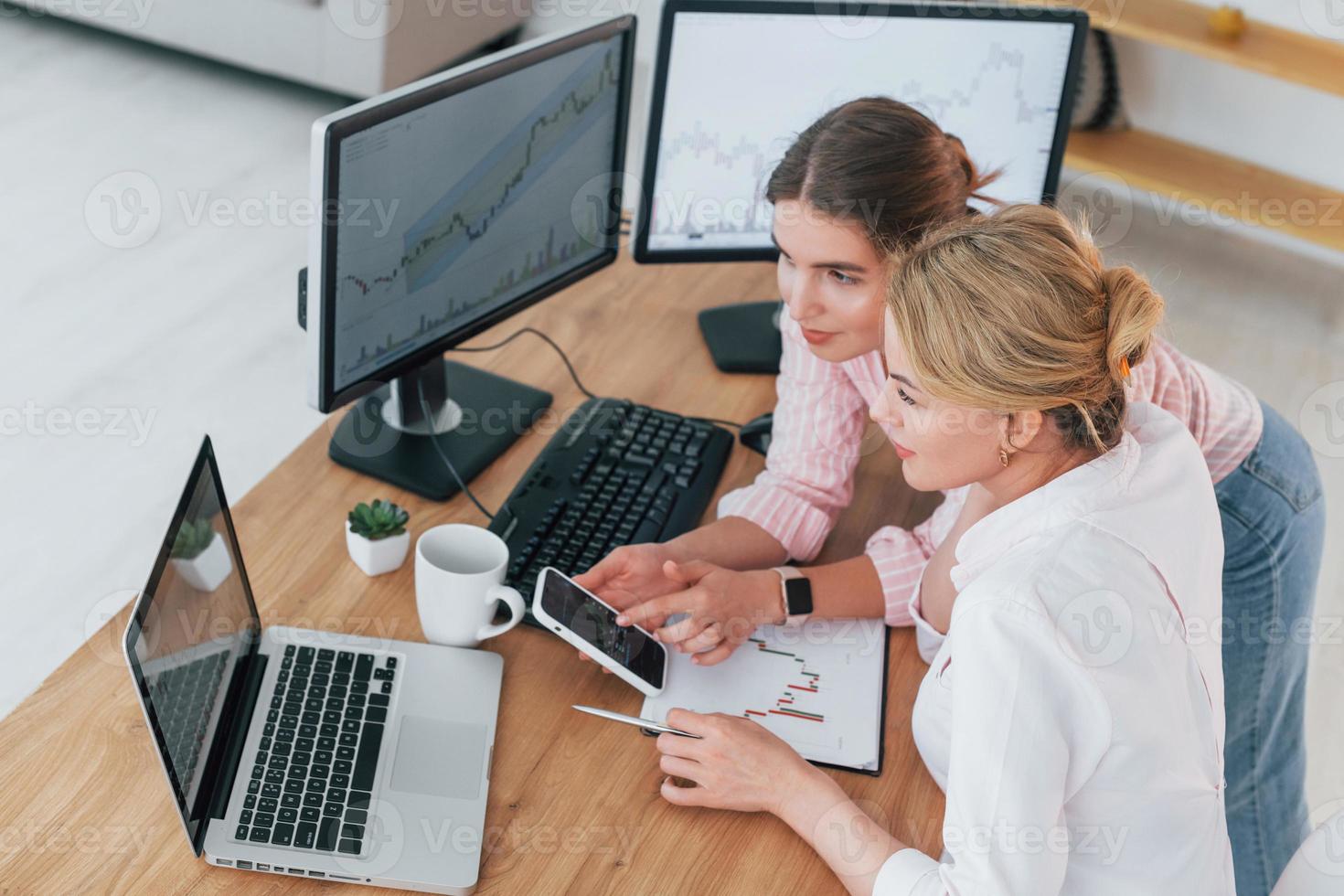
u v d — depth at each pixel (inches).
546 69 54.6
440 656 46.7
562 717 45.6
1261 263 142.2
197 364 107.7
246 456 98.1
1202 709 38.9
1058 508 37.6
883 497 59.1
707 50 58.9
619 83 59.4
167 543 38.1
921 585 50.4
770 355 65.6
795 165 49.4
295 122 146.0
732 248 65.7
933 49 61.2
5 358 104.8
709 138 61.6
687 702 46.6
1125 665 35.4
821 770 44.1
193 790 38.4
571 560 51.7
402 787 41.4
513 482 56.3
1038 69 62.9
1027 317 35.3
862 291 50.4
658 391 63.3
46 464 94.6
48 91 144.6
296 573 50.0
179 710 38.0
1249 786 66.7
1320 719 86.9
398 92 48.5
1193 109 144.1
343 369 52.2
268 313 115.3
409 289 53.3
